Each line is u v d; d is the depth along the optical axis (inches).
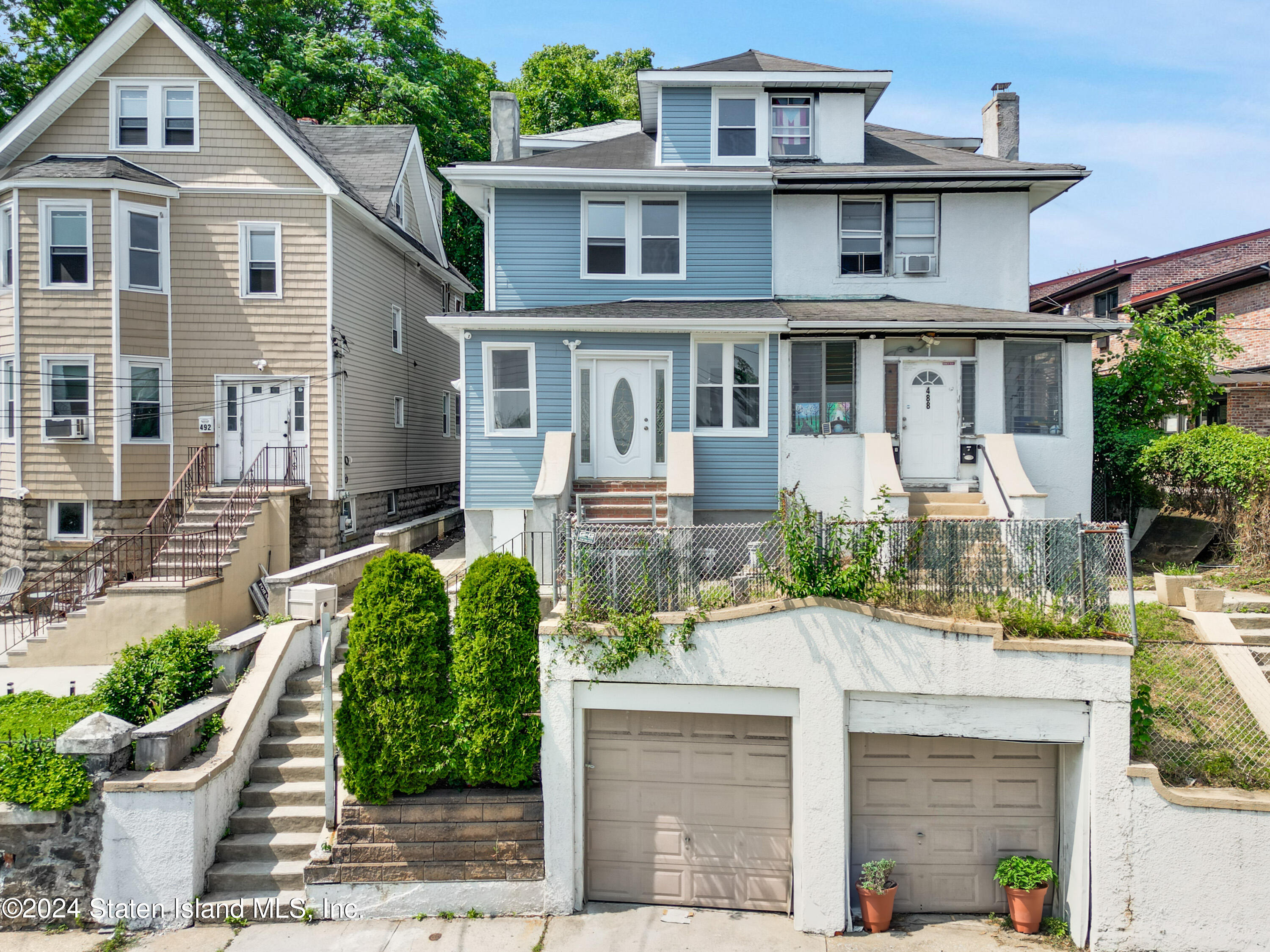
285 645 417.7
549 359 596.1
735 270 648.4
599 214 647.1
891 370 604.4
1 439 668.1
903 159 683.4
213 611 523.2
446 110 1222.9
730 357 598.5
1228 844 309.7
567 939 320.8
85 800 324.8
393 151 893.2
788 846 347.6
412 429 927.0
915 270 639.8
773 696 337.1
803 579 331.3
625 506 565.3
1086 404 593.0
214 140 681.0
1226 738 347.9
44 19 976.9
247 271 685.9
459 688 344.2
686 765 351.9
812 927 328.8
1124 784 315.0
